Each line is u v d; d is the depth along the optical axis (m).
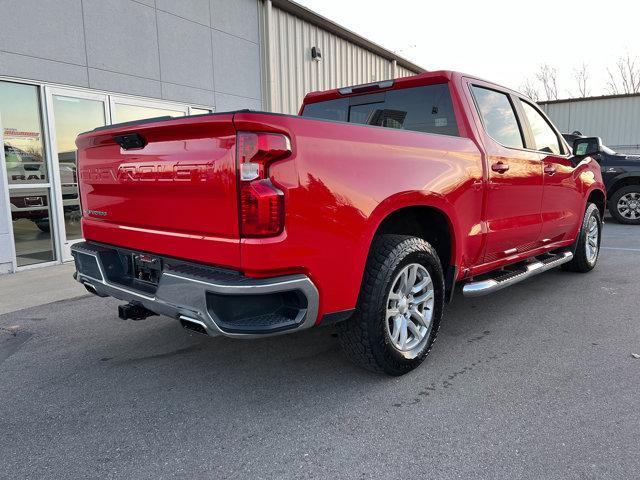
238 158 2.22
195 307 2.38
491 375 3.09
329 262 2.49
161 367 3.31
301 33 11.07
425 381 3.02
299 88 11.12
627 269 6.03
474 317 4.26
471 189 3.40
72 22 6.62
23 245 6.40
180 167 2.48
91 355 3.53
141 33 7.54
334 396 2.85
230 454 2.30
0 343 3.79
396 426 2.51
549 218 4.57
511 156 3.89
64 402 2.84
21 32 6.08
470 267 3.64
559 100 18.06
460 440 2.38
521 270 4.21
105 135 2.92
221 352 3.54
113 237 3.10
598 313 4.31
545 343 3.62
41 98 6.37
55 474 2.17
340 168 2.52
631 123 16.92
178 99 8.24
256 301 2.34
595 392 2.84
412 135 2.99
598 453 2.25
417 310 3.13
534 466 2.16
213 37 8.80
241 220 2.26
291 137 2.30
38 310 4.64
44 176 6.57
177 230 2.61
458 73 3.67
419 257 2.99
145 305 2.77
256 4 9.70
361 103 4.18
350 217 2.55
